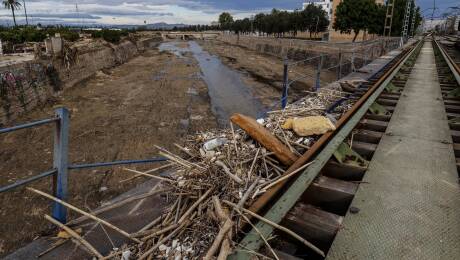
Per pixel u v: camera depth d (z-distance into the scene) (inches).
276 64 1674.5
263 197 118.1
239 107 788.6
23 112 684.1
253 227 98.9
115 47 1624.0
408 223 107.8
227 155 151.8
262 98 885.2
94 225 115.8
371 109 261.0
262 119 225.6
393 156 165.2
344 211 129.2
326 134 188.2
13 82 669.9
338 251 94.5
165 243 104.6
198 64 1590.8
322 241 105.7
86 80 1040.8
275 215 105.4
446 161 158.2
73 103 775.7
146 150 497.0
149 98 827.4
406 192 128.2
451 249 95.5
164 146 513.7
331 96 319.3
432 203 120.3
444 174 144.3
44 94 781.3
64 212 117.9
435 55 967.0
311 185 134.1
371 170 148.7
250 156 153.6
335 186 133.3
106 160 457.1
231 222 96.7
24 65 731.4
